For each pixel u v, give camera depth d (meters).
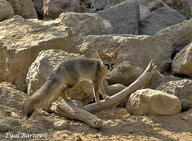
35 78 10.52
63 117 9.53
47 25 13.98
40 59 10.70
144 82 11.02
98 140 7.82
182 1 25.27
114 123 9.16
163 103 9.76
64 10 20.48
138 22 20.84
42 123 8.80
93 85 10.01
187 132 8.70
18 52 11.73
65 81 9.45
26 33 13.12
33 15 19.95
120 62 13.23
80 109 9.26
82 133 8.28
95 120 8.63
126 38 13.49
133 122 9.25
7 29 13.63
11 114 9.11
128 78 12.16
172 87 10.95
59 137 7.88
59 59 10.91
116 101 10.28
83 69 9.65
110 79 12.30
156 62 13.92
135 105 9.94
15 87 11.95
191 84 10.79
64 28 13.48
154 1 23.30
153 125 9.02
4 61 12.52
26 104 8.42
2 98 9.98
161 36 16.23
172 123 9.30
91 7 23.98
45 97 8.77
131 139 8.02
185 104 10.53
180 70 13.46
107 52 13.48
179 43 16.08
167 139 8.12
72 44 13.16
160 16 21.05
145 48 13.59
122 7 20.59
